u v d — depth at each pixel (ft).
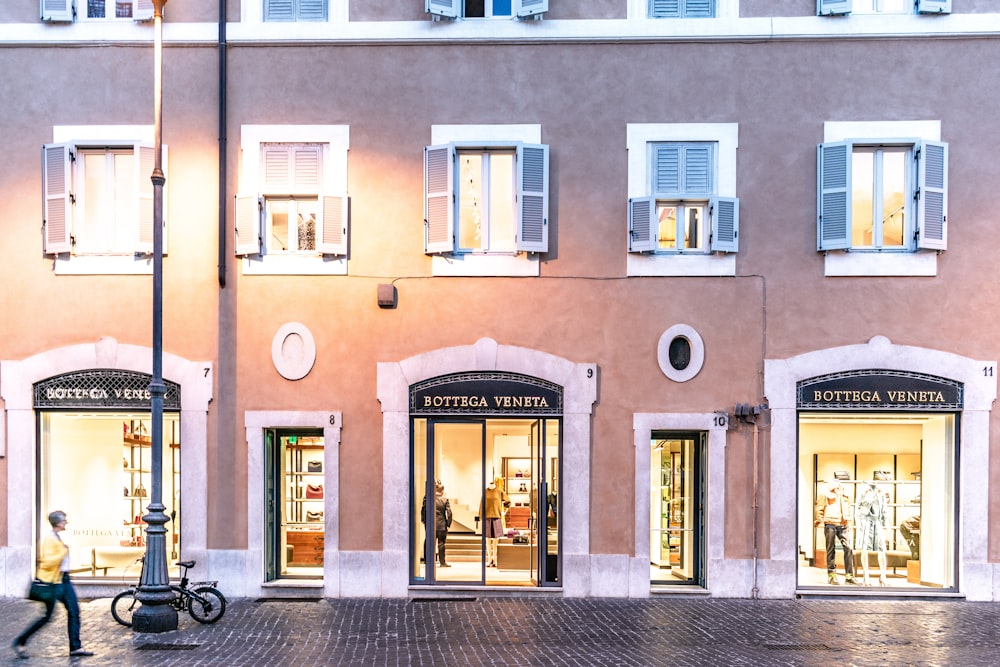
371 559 36.94
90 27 37.78
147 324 37.70
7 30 37.81
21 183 37.96
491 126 37.60
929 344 36.68
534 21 37.55
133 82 37.96
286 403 37.42
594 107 37.60
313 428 38.01
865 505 37.99
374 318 37.58
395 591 36.81
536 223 37.04
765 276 37.19
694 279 37.27
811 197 37.22
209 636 29.94
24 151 37.99
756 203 37.32
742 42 37.40
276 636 30.07
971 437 36.42
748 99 37.40
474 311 37.47
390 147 37.78
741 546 36.76
